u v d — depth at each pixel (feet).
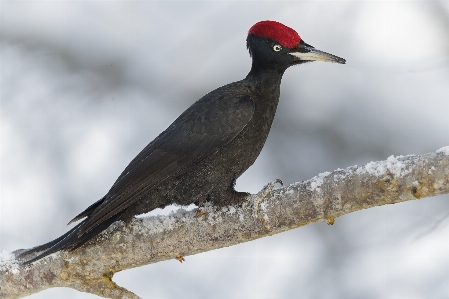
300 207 27.68
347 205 26.96
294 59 32.94
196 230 28.94
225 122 31.07
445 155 25.07
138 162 30.53
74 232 28.58
